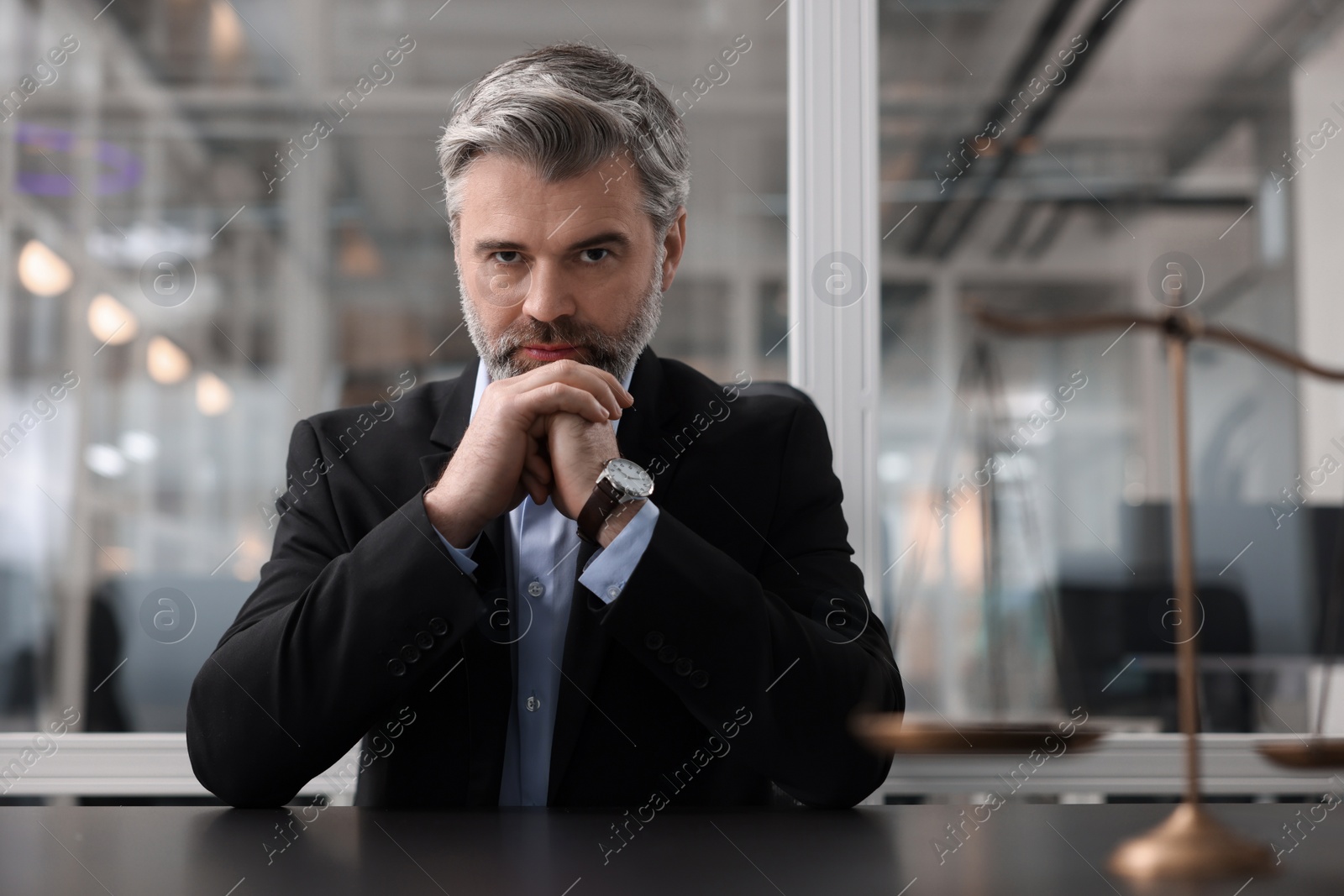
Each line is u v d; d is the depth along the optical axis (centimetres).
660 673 91
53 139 223
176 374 222
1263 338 233
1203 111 235
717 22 197
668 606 90
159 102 223
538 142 97
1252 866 62
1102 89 229
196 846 67
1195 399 227
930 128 211
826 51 170
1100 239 228
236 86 221
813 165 169
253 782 91
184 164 223
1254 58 235
